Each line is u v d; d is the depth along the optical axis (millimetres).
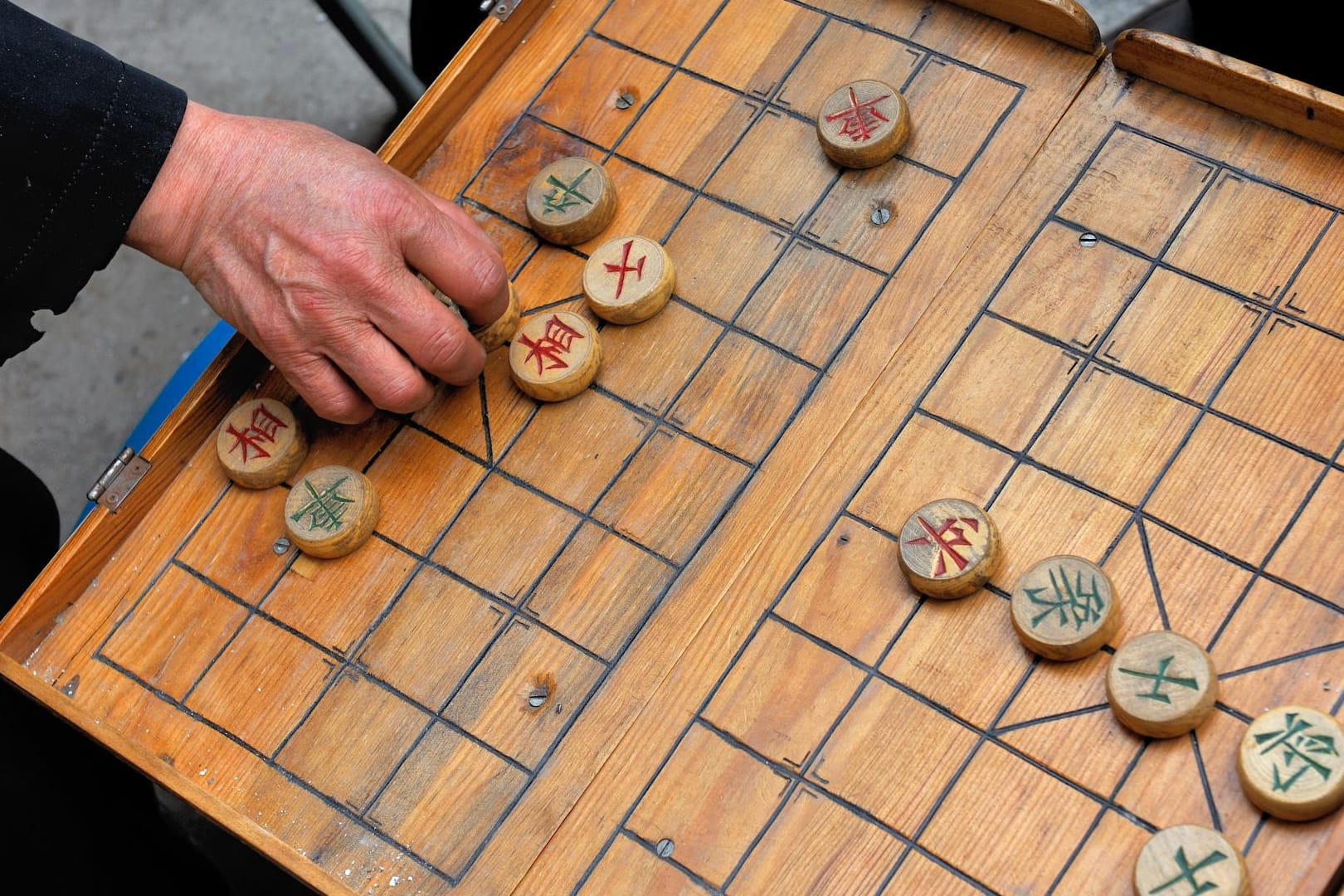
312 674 1019
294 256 1003
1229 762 841
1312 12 1527
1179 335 972
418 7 1685
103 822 1244
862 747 903
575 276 1111
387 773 972
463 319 1083
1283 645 868
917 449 984
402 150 1168
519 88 1205
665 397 1048
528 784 946
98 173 985
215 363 1118
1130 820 842
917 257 1045
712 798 915
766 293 1064
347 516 1036
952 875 857
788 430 1014
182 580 1081
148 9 2396
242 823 945
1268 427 932
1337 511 896
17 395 2162
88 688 1055
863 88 1086
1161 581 903
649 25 1199
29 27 971
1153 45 1020
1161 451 941
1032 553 932
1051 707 885
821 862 880
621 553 1002
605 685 963
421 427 1086
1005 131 1069
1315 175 993
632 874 906
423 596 1024
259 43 2338
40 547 1370
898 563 951
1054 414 970
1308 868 801
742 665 947
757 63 1155
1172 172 1021
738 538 987
